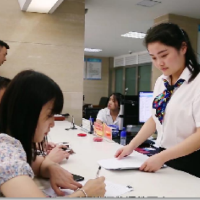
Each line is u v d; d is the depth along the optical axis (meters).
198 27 4.27
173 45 1.14
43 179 1.03
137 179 1.04
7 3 2.74
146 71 7.78
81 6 3.07
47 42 2.93
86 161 1.27
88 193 0.76
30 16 2.84
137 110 2.45
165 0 3.42
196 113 1.15
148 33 1.20
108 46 6.97
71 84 3.07
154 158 1.13
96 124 2.01
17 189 0.63
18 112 0.71
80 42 3.09
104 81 9.45
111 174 1.09
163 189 0.94
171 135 1.27
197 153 1.20
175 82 1.27
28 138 0.74
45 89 0.73
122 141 1.91
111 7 3.71
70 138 1.84
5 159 0.66
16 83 0.73
